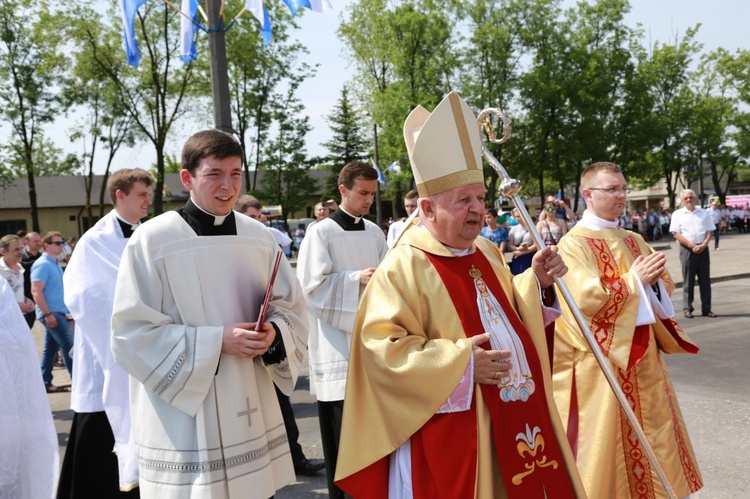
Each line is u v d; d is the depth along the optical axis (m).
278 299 3.08
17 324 3.38
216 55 7.69
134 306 2.72
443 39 32.81
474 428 2.40
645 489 3.39
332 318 4.41
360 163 4.75
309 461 4.90
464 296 2.54
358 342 2.56
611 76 36.34
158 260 2.80
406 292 2.52
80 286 3.92
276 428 2.97
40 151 32.34
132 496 4.00
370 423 2.50
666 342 3.66
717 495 3.97
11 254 8.20
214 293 2.85
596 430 3.43
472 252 2.70
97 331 3.88
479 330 2.52
